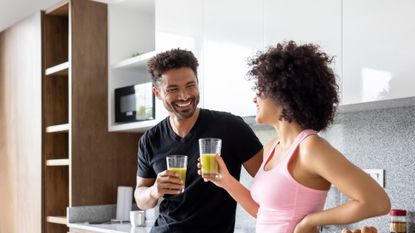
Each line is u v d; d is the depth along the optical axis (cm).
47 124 371
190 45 287
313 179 131
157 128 215
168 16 304
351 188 119
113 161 365
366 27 205
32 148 375
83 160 351
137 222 321
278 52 138
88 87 356
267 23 244
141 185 222
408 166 232
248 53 252
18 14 420
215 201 198
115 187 365
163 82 197
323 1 220
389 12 197
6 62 410
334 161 122
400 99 197
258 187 142
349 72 211
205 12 278
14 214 392
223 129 200
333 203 259
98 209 354
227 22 265
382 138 242
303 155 128
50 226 365
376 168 244
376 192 118
